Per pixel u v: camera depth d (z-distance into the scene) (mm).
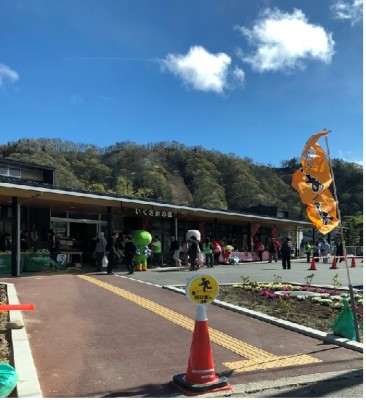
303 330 8031
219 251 24812
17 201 15523
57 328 7988
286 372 5992
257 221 30719
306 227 37375
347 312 7637
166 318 8945
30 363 5973
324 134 7656
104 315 9078
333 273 19891
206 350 5418
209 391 5258
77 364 6168
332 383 5621
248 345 7262
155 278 15320
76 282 13375
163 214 22406
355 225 52875
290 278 17078
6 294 10992
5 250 17531
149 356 6570
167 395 5164
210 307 10133
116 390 5281
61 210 22125
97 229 23953
